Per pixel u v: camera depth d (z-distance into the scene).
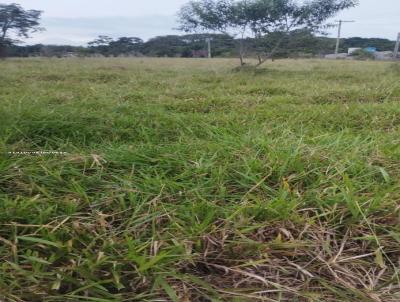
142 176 1.99
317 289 1.33
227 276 1.38
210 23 11.19
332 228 1.59
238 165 2.06
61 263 1.37
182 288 1.29
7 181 1.88
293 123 3.38
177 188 1.83
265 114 3.88
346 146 2.41
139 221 1.58
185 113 4.15
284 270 1.39
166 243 1.45
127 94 5.09
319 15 10.81
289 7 10.66
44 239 1.43
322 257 1.45
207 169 2.01
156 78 7.79
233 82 7.32
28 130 2.74
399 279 1.35
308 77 8.51
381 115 3.88
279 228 1.54
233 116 3.68
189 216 1.59
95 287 1.25
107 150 2.38
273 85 6.74
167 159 2.15
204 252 1.44
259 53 11.36
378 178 2.00
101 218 1.58
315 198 1.72
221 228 1.55
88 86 6.03
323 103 5.04
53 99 4.51
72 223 1.55
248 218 1.58
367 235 1.55
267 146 2.28
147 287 1.29
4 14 14.19
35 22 14.77
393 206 1.68
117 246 1.41
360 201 1.71
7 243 1.41
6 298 1.21
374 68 11.36
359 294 1.27
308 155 2.15
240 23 10.97
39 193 1.80
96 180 1.91
